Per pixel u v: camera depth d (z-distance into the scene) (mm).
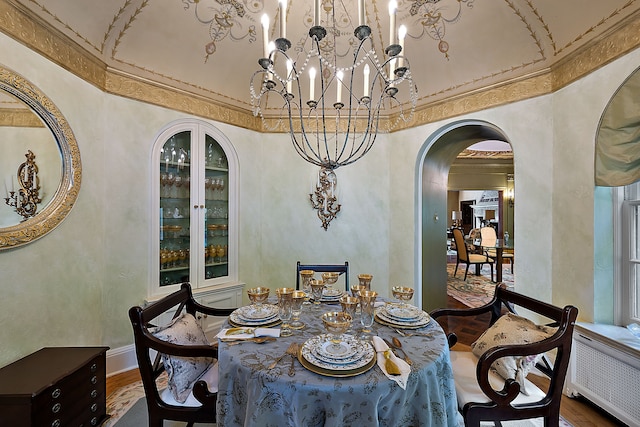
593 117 1888
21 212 1701
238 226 2994
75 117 1971
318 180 3193
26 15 1661
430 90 2859
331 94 3131
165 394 1378
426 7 2359
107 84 2209
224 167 2938
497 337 1541
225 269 2955
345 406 957
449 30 2445
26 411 1292
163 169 2570
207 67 2652
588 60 1904
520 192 2377
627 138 1700
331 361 1062
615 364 1673
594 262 1907
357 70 2916
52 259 1869
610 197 1907
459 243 6172
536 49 2215
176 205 2686
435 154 3213
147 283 2436
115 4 2000
